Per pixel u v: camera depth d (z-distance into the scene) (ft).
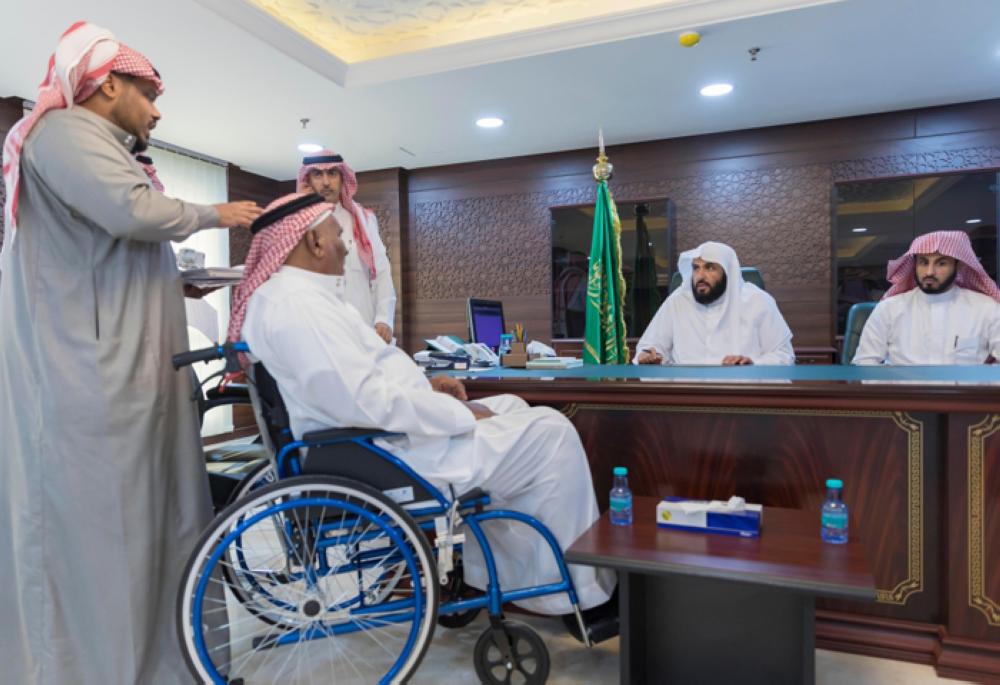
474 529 4.47
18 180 4.11
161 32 9.58
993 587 4.64
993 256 12.81
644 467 5.60
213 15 9.09
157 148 14.82
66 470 4.00
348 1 10.66
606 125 14.24
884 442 4.96
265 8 10.86
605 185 9.01
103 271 4.25
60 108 4.18
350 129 14.28
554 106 13.01
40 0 8.55
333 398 3.96
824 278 14.07
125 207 4.00
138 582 4.16
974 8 9.20
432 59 11.25
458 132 14.60
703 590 4.46
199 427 4.79
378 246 9.32
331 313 4.18
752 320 9.20
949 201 13.14
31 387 4.08
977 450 4.64
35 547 4.00
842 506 4.26
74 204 4.04
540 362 8.18
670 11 9.81
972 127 12.98
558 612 4.75
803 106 13.16
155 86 4.67
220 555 3.83
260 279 4.33
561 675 4.92
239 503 3.81
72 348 4.08
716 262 8.97
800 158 14.19
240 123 13.71
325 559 4.23
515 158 16.69
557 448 4.74
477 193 17.11
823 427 5.10
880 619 5.05
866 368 6.69
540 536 4.78
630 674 4.25
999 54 10.73
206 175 16.16
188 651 3.78
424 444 4.29
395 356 4.71
